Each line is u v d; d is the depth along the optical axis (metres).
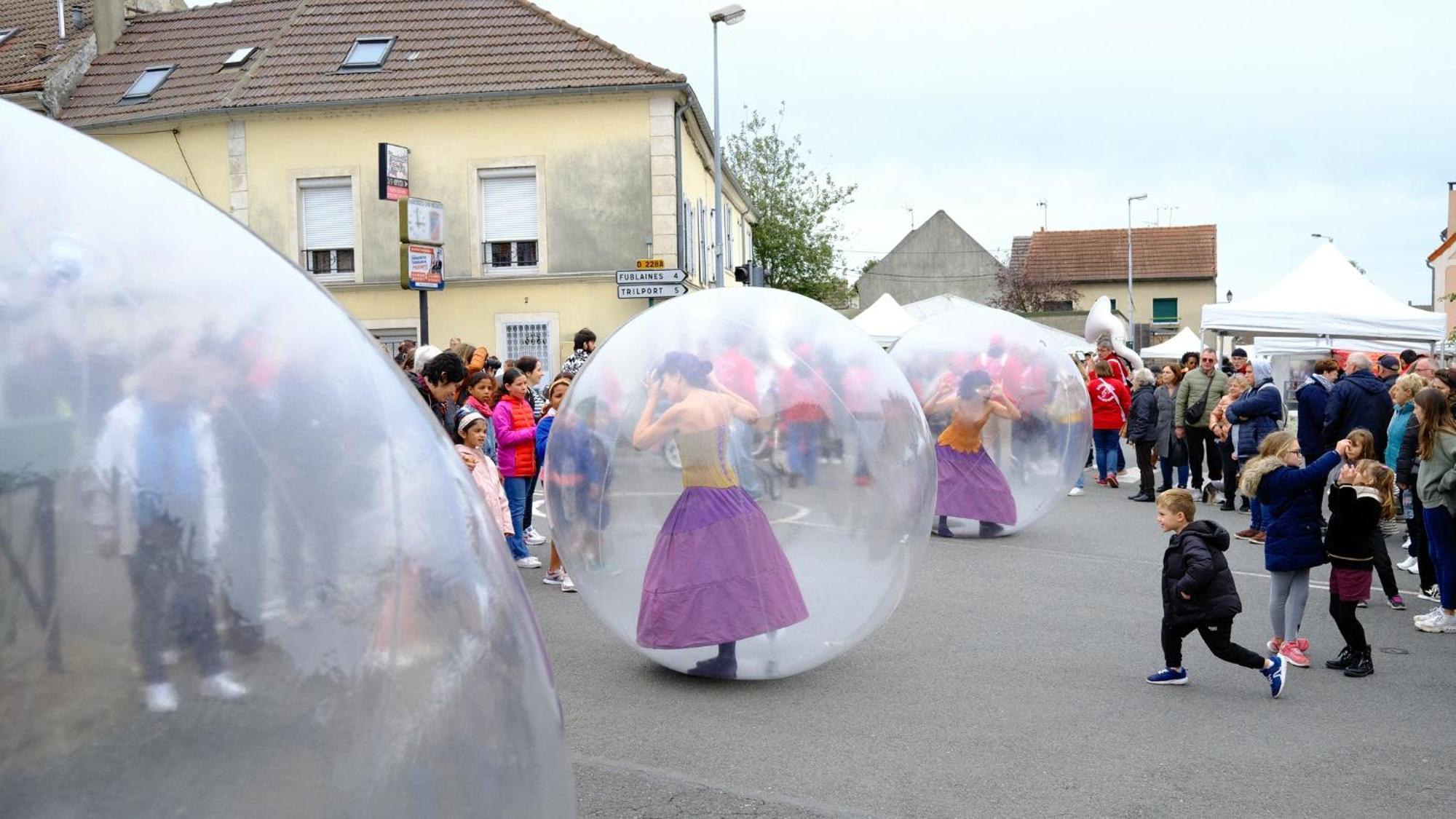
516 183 21.25
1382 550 7.97
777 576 5.46
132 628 1.62
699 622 5.43
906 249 60.56
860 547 5.48
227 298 1.90
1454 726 5.30
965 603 7.87
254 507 1.73
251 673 1.67
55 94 22.44
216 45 23.17
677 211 20.94
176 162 21.84
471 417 7.63
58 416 1.66
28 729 1.57
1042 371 10.44
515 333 21.30
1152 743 4.98
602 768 4.53
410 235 19.27
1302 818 4.16
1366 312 14.91
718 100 23.12
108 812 1.58
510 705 1.93
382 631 1.78
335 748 1.70
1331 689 5.93
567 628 7.01
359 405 1.92
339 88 21.23
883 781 4.44
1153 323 59.53
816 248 42.81
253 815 1.65
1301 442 11.25
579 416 5.78
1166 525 5.91
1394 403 8.75
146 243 1.88
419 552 1.87
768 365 5.54
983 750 4.84
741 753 4.75
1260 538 10.95
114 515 1.64
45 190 1.86
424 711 1.79
